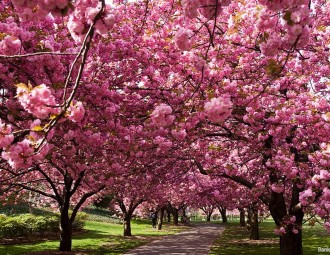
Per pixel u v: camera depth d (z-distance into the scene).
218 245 19.97
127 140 8.48
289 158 9.42
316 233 26.73
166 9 8.80
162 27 8.56
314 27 9.92
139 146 9.04
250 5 8.87
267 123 9.36
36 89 3.28
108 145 8.62
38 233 21.72
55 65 6.12
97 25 2.99
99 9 2.97
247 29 8.12
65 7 2.92
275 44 3.90
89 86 7.36
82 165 8.34
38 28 6.82
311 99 8.84
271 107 9.54
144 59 8.23
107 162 9.80
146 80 8.65
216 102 3.81
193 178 18.66
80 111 3.45
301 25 3.48
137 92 8.78
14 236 19.97
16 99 6.62
